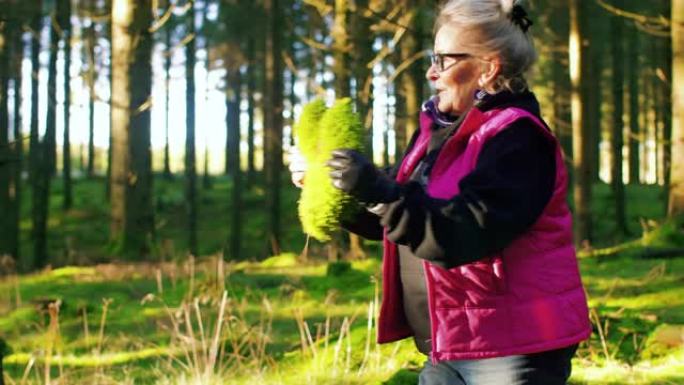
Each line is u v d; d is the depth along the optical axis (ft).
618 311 18.33
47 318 22.58
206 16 78.33
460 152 6.17
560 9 51.08
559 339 5.98
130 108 40.24
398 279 6.76
